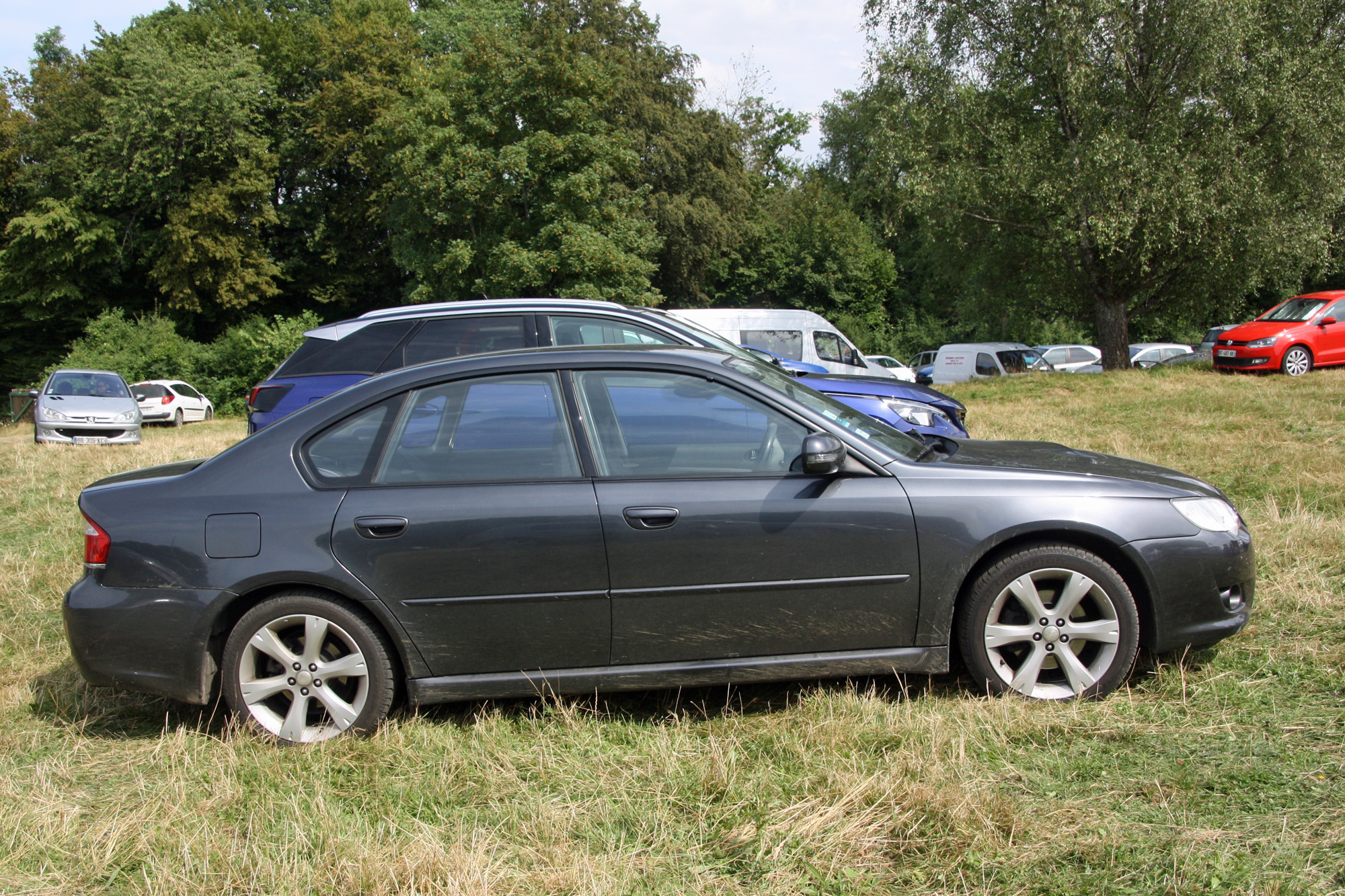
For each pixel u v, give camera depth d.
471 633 3.35
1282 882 2.26
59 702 3.83
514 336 6.99
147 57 32.72
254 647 3.35
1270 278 20.80
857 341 43.91
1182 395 13.33
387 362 6.95
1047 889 2.30
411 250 27.20
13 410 26.58
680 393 3.50
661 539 3.31
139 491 3.45
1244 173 17.39
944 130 19.70
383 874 2.45
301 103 35.41
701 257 35.72
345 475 3.41
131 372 31.52
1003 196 19.73
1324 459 7.79
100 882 2.57
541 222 25.50
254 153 33.62
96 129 34.53
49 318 35.97
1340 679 3.44
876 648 3.45
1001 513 3.39
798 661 3.42
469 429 3.46
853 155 50.56
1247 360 16.05
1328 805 2.60
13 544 6.92
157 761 3.28
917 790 2.73
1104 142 17.09
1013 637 3.43
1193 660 3.71
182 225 32.69
